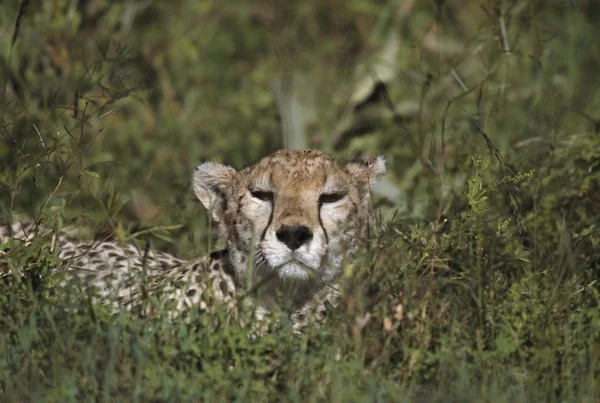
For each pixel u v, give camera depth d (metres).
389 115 14.55
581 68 15.27
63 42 13.86
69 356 8.41
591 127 13.30
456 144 12.25
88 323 8.82
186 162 14.20
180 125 14.91
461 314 9.45
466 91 12.17
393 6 17.25
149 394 8.04
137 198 12.96
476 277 9.56
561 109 12.76
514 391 8.37
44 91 12.59
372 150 14.30
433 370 8.80
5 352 8.74
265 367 8.63
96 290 9.77
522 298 9.70
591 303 9.80
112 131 14.25
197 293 10.30
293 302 10.37
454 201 11.23
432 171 11.88
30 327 8.78
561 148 12.05
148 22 17.45
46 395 8.00
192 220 12.34
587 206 11.50
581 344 8.98
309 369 8.50
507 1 13.08
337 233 10.48
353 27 18.25
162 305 9.62
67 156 11.98
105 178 13.49
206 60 17.30
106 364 8.34
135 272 10.49
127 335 8.78
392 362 9.02
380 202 10.78
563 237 10.27
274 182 10.38
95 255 11.46
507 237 10.36
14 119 12.23
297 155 10.80
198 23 17.14
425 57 15.38
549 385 8.57
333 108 15.34
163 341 8.88
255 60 17.81
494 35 12.68
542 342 8.91
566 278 10.25
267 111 15.62
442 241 10.20
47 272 10.15
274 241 10.09
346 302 9.27
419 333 9.12
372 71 14.91
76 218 11.71
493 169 11.57
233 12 18.33
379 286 9.49
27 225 12.02
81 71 13.63
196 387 8.26
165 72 15.61
